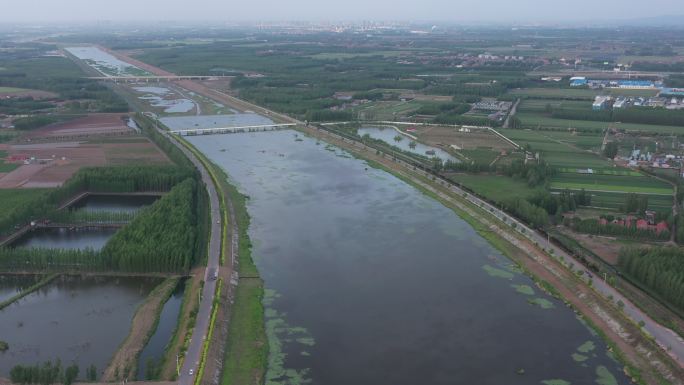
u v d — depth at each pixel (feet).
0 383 345.10
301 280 501.56
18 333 412.98
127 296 469.57
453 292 483.10
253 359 385.09
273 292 479.00
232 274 500.74
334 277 508.53
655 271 467.93
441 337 416.46
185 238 525.34
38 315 438.40
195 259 520.01
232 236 582.35
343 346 403.95
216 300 442.91
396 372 376.48
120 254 499.92
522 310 455.22
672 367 367.86
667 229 573.33
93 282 490.90
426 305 461.37
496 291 485.56
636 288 474.08
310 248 569.64
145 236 534.37
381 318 440.86
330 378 369.30
